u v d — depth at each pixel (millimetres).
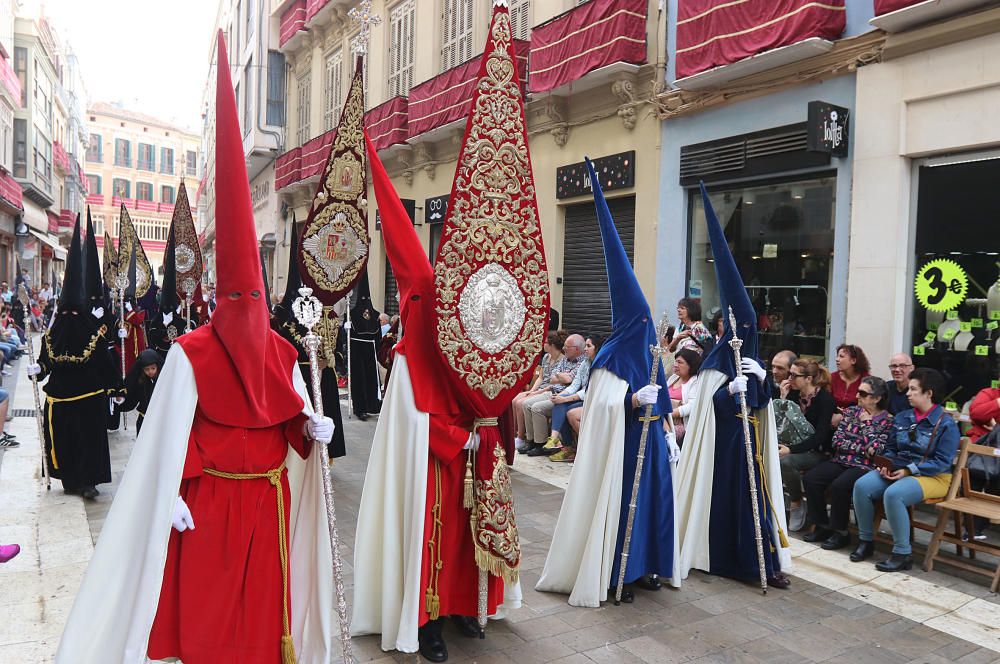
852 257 7141
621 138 10086
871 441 5289
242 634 2754
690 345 6641
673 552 4480
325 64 19984
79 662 2510
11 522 5359
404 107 15164
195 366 2695
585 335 11008
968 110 6285
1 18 29125
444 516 3633
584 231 11125
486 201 3578
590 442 4371
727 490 4766
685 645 3785
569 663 3551
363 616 3748
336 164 5582
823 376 5750
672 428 4594
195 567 2689
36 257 35781
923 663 3660
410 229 3756
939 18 6387
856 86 7137
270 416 2842
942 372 6668
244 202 2725
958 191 6508
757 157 8125
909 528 4922
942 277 6645
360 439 9039
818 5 7148
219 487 2760
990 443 5230
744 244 8586
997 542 5445
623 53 9375
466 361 3516
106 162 62125
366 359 10422
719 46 8125
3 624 3707
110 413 6770
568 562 4387
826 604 4367
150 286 11805
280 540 2867
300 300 3102
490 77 3572
